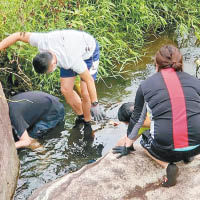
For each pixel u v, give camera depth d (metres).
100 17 6.13
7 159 3.78
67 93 4.59
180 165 3.52
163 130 3.08
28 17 5.22
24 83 5.32
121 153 3.65
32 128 4.71
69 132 4.76
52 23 5.39
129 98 5.36
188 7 7.27
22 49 5.02
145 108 3.22
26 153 4.42
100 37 5.89
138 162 3.57
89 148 4.50
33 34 4.30
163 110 3.07
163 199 3.24
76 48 4.22
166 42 6.75
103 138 4.65
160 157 3.30
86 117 4.83
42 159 4.36
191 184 3.33
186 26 6.93
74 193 3.34
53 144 4.57
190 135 3.07
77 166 4.26
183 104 3.05
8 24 5.04
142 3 6.46
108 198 3.28
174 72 3.14
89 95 4.45
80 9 5.89
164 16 7.33
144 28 7.02
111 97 5.38
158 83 3.11
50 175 4.14
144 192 3.31
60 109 4.84
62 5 5.61
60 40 4.21
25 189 3.97
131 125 3.37
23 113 4.50
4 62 5.20
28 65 5.31
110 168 3.53
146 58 6.27
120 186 3.36
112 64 6.05
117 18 6.54
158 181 3.39
